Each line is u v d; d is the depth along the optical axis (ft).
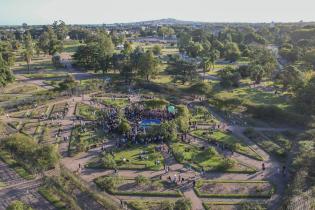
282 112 455.22
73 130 410.52
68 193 274.36
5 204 262.67
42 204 263.08
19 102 511.81
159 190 284.00
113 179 289.53
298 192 257.14
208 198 274.36
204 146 367.86
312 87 468.75
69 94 556.51
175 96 556.51
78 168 319.27
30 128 418.31
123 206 260.21
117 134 396.37
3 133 400.47
